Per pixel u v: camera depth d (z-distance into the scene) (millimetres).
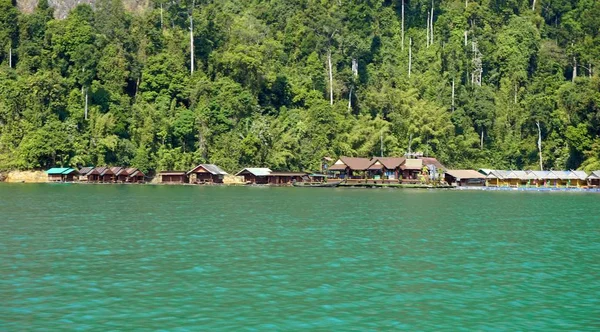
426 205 111375
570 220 85562
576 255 54781
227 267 47750
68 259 50188
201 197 126500
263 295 39406
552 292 40906
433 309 36750
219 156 196750
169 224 74750
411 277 45000
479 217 88688
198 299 38281
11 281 42188
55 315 34656
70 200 112062
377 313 35844
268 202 113562
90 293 39312
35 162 185500
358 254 54156
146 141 197000
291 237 64188
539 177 191250
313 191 159875
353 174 189625
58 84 196375
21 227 70062
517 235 68062
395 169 187250
